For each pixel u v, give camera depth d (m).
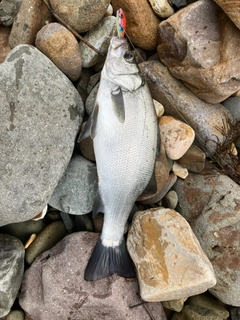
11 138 0.49
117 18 0.51
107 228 0.53
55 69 0.53
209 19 0.56
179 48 0.57
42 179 0.50
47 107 0.51
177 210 0.62
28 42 0.55
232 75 0.54
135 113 0.51
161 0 0.58
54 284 0.53
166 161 0.58
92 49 0.57
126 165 0.51
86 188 0.55
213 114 0.60
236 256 0.57
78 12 0.54
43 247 0.57
